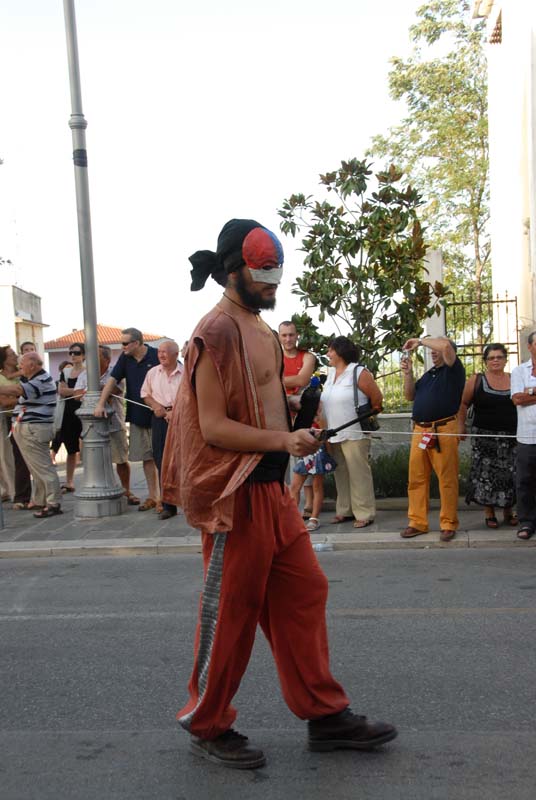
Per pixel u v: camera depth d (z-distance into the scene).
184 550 8.14
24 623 5.84
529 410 7.67
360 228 9.67
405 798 3.10
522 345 11.67
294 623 3.35
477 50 24.61
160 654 5.06
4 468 11.39
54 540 8.61
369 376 8.52
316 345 9.63
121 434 10.44
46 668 4.88
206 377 3.12
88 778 3.36
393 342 9.79
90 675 4.74
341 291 9.60
